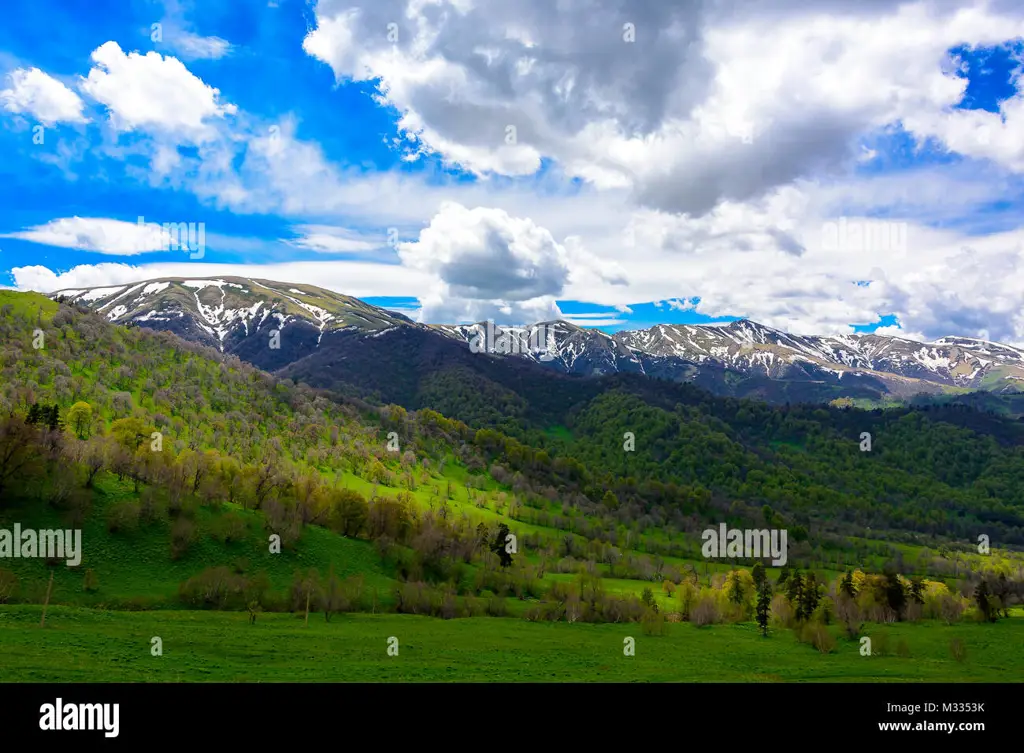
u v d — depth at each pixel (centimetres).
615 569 17262
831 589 15175
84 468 11950
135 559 10262
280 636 7731
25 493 10631
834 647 9862
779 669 8069
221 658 6303
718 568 19512
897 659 9288
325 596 9912
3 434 10562
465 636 9062
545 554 17812
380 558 13188
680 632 11300
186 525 11112
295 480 16600
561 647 8869
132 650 6144
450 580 12838
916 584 14262
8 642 5794
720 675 7375
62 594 8669
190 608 9119
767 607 11644
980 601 13225
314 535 13262
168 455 14150
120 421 15950
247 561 11306
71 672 5159
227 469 14875
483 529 16738
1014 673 8294
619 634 10544
